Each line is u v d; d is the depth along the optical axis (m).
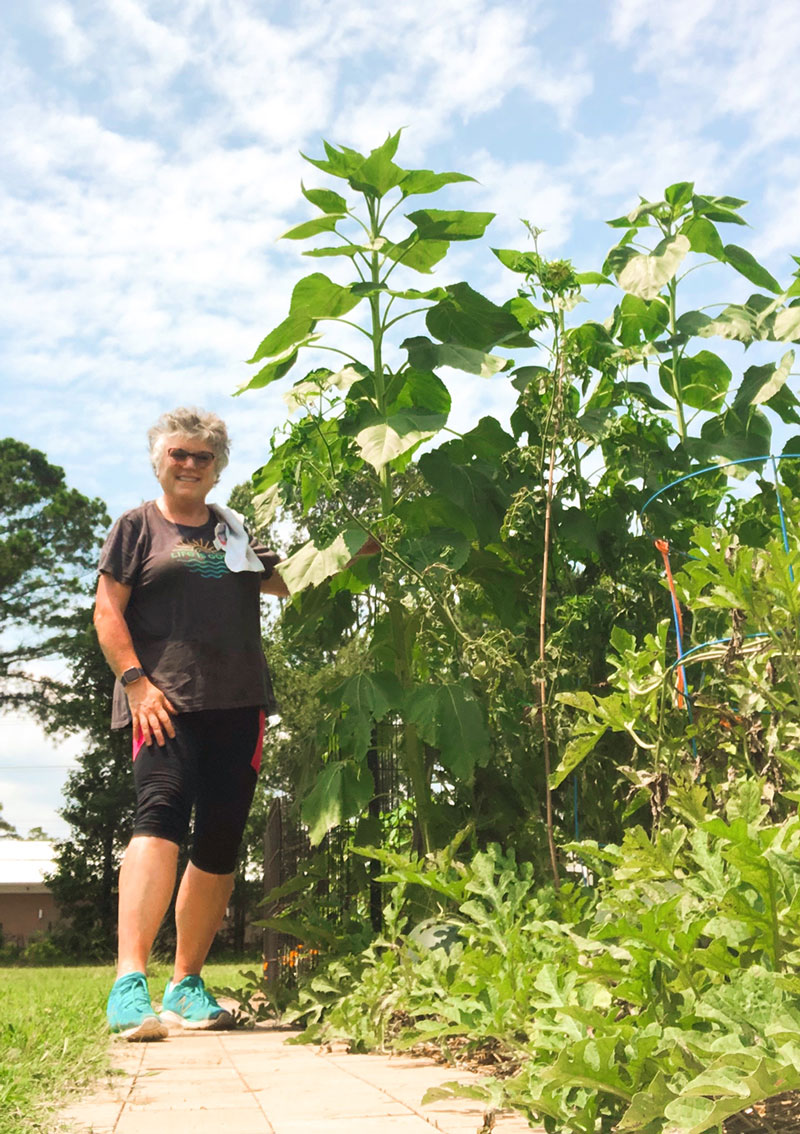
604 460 4.41
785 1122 1.51
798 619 2.19
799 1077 1.32
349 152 4.53
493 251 4.68
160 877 3.46
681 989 1.74
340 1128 1.78
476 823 4.07
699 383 4.89
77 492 33.22
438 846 4.12
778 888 1.67
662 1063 1.54
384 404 4.43
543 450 4.09
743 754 2.41
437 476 4.37
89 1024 3.32
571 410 4.34
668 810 2.46
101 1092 2.22
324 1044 3.09
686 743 2.57
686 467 4.36
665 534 4.12
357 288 4.52
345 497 4.40
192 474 3.98
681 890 2.00
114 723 3.81
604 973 1.79
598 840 3.79
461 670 4.20
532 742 3.89
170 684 3.73
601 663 3.93
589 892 3.06
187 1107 2.03
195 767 3.73
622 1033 1.62
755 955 1.76
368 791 4.12
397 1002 2.97
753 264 4.71
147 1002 3.31
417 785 4.16
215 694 3.75
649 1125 1.45
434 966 2.77
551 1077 1.52
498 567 4.58
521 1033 2.36
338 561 3.95
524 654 4.11
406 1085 2.28
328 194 4.66
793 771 2.19
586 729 2.60
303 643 5.04
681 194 4.76
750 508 4.23
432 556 4.19
